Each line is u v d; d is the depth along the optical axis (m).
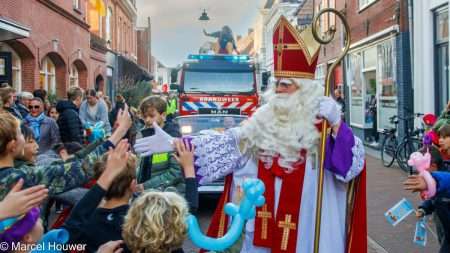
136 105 23.48
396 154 12.52
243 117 10.41
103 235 3.03
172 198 2.74
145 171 4.76
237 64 17.36
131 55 43.47
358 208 3.66
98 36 27.77
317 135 3.62
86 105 11.50
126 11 39.81
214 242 2.90
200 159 3.62
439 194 3.77
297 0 38.66
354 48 20.33
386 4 16.08
